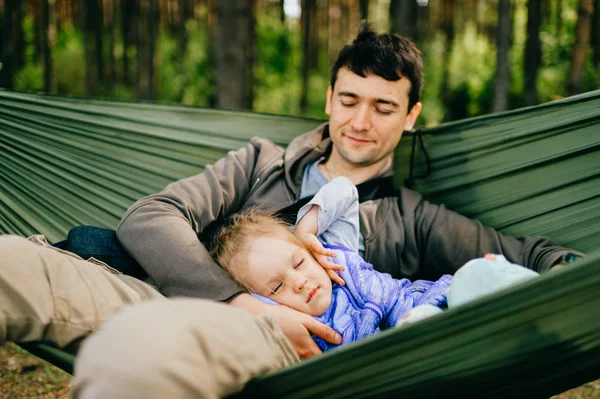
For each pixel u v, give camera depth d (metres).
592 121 1.56
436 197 1.77
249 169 1.67
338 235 1.48
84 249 1.42
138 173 1.99
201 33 7.54
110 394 0.80
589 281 0.88
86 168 1.98
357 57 1.56
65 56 7.08
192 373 0.84
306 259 1.34
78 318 1.13
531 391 1.00
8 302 1.06
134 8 6.53
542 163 1.62
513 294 0.88
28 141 1.99
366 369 0.92
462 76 6.65
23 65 6.62
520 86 5.82
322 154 1.68
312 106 6.91
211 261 1.32
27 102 1.99
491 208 1.69
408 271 1.54
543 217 1.61
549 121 1.61
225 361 0.90
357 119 1.56
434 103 6.47
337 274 1.37
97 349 0.83
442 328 0.90
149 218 1.40
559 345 0.92
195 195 1.52
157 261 1.33
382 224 1.55
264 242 1.35
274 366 1.01
